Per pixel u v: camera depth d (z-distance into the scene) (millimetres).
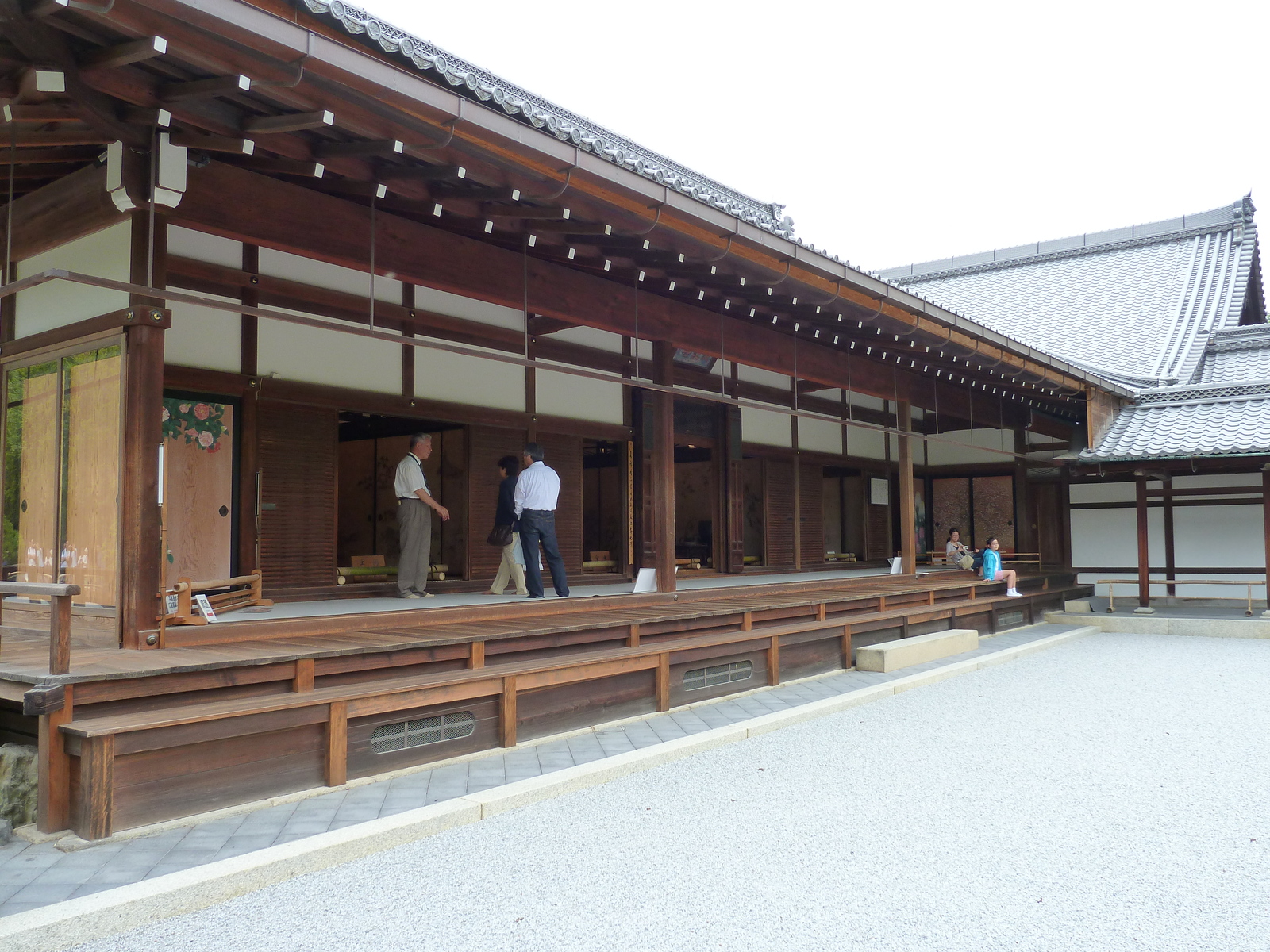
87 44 3709
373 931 3123
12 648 4969
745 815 4473
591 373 6523
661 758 5492
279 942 3033
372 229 5258
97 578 5125
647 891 3494
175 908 3246
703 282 7719
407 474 7844
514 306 6875
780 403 13117
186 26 3365
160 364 4918
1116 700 7730
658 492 8453
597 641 6562
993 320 22344
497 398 8891
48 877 3400
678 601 8414
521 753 5500
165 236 4914
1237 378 17047
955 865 3793
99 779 3760
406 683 5008
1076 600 15141
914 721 6781
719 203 6199
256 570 6863
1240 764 5527
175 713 4066
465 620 6523
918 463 17141
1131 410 15180
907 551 12219
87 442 5203
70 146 4895
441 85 4512
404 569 7781
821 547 14070
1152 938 3078
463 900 3402
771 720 6469
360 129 4250
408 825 4051
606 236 6395
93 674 3957
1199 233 21703
